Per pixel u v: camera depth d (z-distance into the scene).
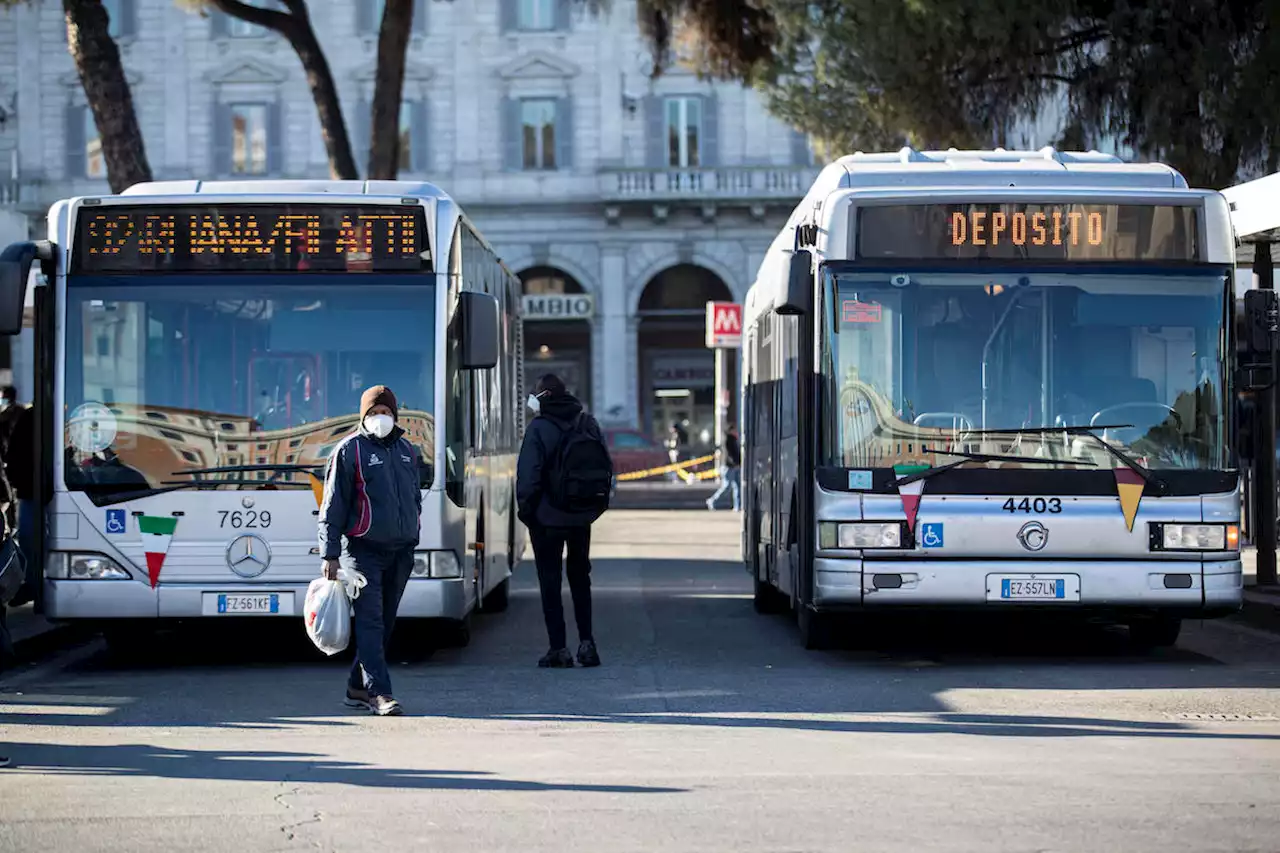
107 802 9.64
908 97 27.69
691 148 67.81
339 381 15.73
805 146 67.62
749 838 8.53
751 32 31.78
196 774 10.52
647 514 48.25
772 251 20.08
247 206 15.80
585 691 14.39
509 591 24.67
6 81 66.31
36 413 15.99
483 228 68.00
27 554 18.52
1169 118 26.08
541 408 16.08
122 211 15.82
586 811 9.25
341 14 66.56
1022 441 15.15
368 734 12.13
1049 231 15.30
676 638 18.66
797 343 16.34
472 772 10.51
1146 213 15.35
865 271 15.30
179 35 66.88
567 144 67.81
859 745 11.49
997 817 9.01
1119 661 16.36
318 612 13.01
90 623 16.16
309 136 67.00
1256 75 25.23
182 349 15.72
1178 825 8.78
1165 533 15.10
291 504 15.59
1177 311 15.29
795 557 16.92
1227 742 11.53
